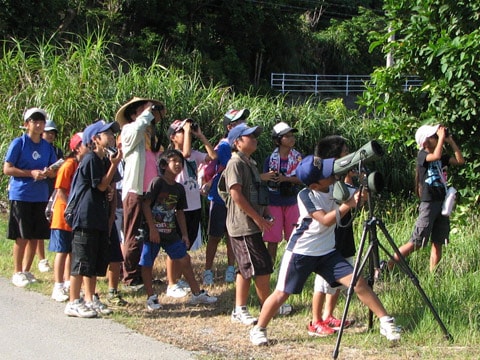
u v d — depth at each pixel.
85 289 7.48
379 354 6.13
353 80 45.69
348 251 7.09
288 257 6.32
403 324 6.89
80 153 7.72
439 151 8.49
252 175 7.04
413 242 8.69
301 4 47.69
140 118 7.86
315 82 42.88
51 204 7.91
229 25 40.06
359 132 14.95
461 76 10.45
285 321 7.25
